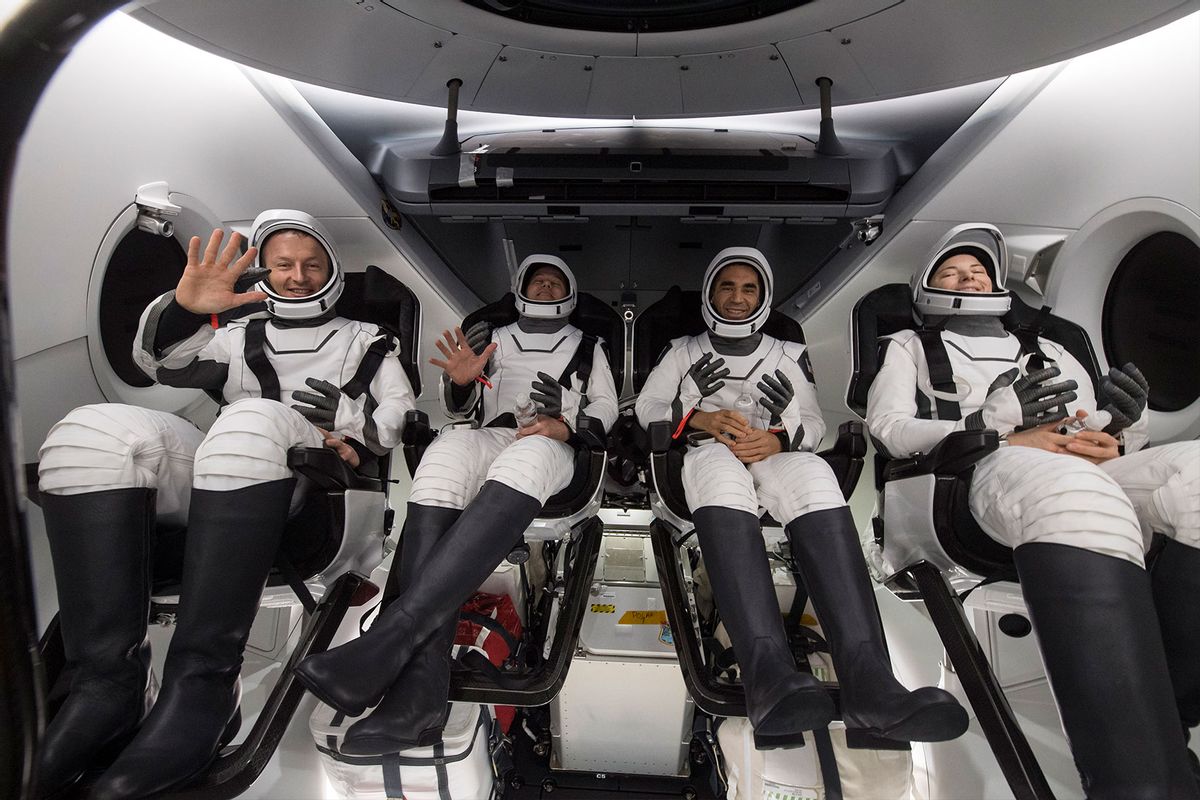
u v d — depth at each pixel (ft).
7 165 1.98
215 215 8.67
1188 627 5.39
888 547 6.86
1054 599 5.11
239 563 5.41
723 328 7.88
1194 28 6.98
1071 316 8.90
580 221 10.38
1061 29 6.79
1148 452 5.98
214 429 5.69
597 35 7.51
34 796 2.25
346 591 6.45
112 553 5.25
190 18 6.80
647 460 7.86
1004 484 5.84
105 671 5.19
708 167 9.34
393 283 8.00
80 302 7.12
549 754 8.18
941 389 7.24
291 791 7.07
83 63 6.72
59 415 7.22
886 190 9.44
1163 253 8.02
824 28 7.32
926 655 8.63
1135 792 4.57
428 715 5.31
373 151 10.28
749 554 5.96
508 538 5.93
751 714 5.31
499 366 8.14
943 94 9.66
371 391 7.35
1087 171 8.27
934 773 7.29
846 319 10.65
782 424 7.38
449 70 8.42
